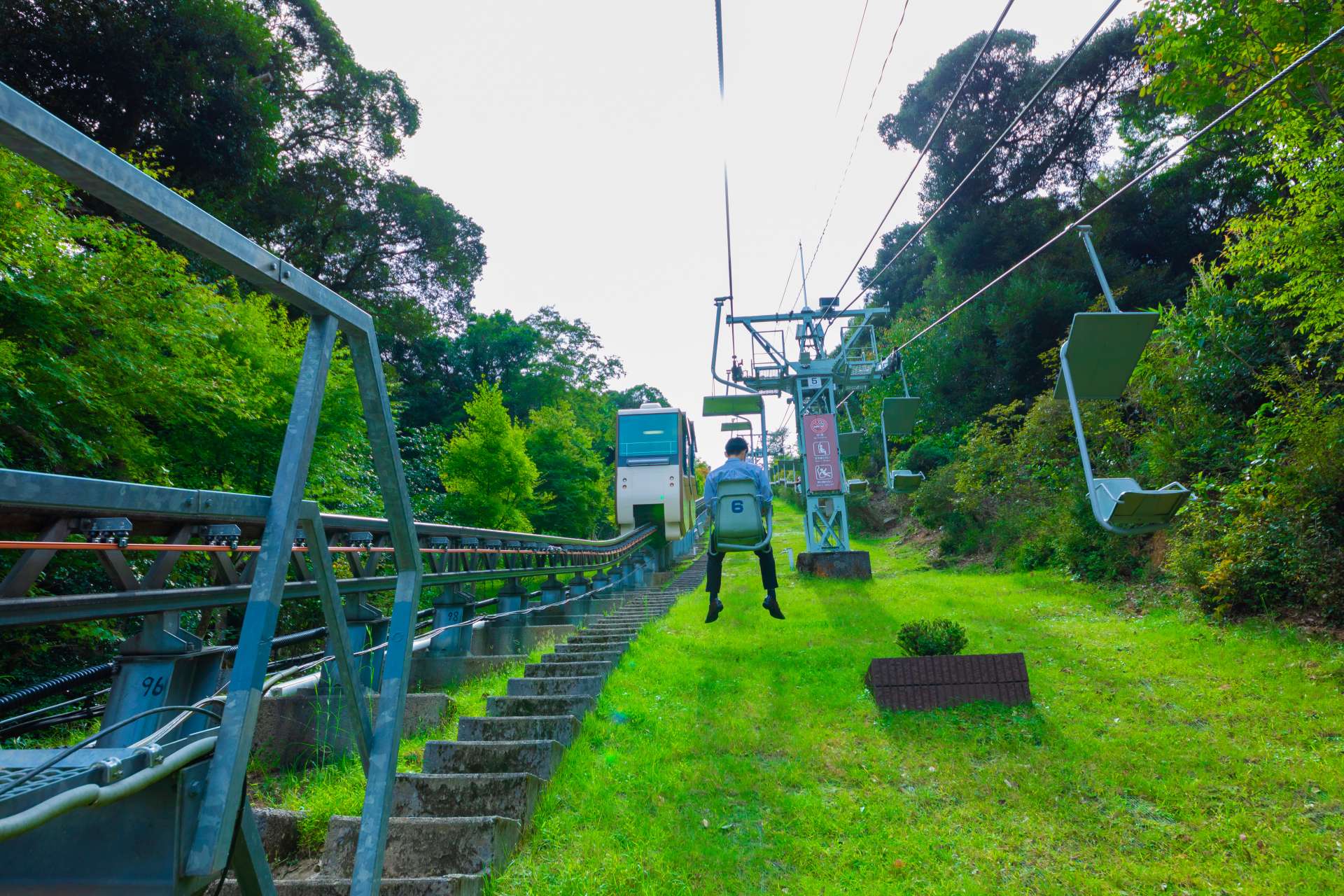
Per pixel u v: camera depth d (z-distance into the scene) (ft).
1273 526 25.53
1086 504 39.27
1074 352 20.08
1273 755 15.90
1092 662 23.16
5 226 21.67
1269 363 31.94
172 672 11.31
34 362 21.83
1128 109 84.02
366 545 19.42
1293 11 27.48
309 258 84.07
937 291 104.32
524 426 113.39
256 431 33.88
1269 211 29.27
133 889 3.49
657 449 67.46
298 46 78.64
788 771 15.65
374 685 19.48
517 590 34.96
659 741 17.06
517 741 15.62
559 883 11.07
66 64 47.70
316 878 11.34
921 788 15.20
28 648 23.67
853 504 92.12
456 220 110.42
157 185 3.17
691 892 11.18
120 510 4.69
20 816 2.62
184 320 28.32
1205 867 12.16
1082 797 14.76
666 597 47.62
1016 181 103.76
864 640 27.02
